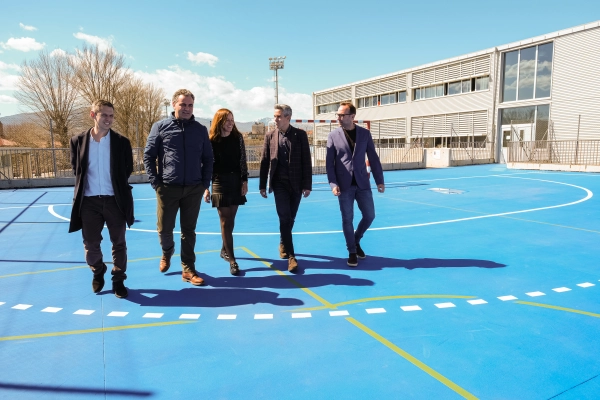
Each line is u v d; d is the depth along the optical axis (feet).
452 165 73.77
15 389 7.16
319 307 10.85
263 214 26.07
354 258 14.57
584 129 64.08
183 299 11.48
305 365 7.98
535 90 71.20
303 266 14.66
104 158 11.20
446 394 7.02
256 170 59.06
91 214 11.31
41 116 103.30
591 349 8.54
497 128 78.02
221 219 13.69
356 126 14.33
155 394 7.06
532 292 11.90
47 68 102.32
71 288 12.43
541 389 7.15
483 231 20.04
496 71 76.79
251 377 7.57
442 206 27.96
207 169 12.58
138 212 27.78
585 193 33.63
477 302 11.16
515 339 9.00
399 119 102.47
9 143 115.14
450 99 87.25
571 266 14.35
